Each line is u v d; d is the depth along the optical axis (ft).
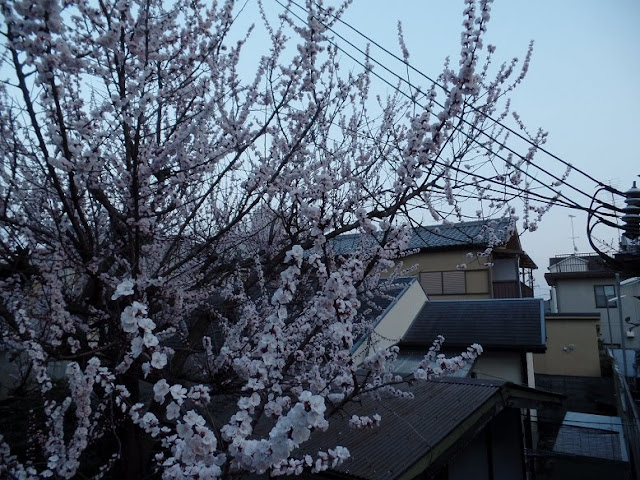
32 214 13.09
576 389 51.57
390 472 11.67
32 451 14.43
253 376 8.95
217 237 12.53
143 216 10.79
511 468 24.20
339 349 8.26
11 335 11.01
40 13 6.43
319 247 8.14
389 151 13.98
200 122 11.42
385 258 9.09
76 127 9.19
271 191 11.95
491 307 36.11
